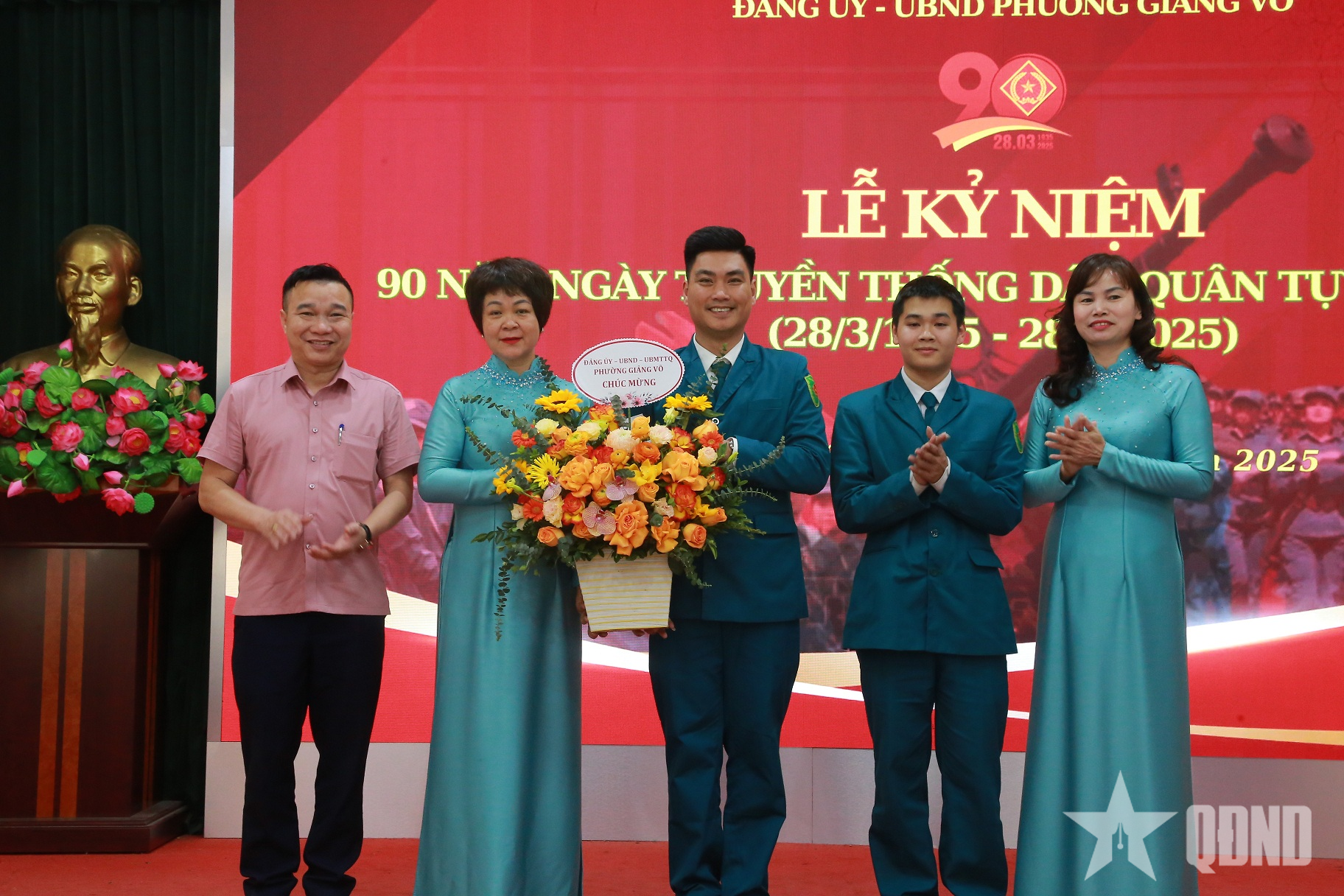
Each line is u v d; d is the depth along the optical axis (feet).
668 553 7.89
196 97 12.21
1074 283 8.86
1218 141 11.68
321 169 12.01
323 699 8.94
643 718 11.66
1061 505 8.71
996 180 11.82
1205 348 11.60
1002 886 8.63
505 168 12.00
